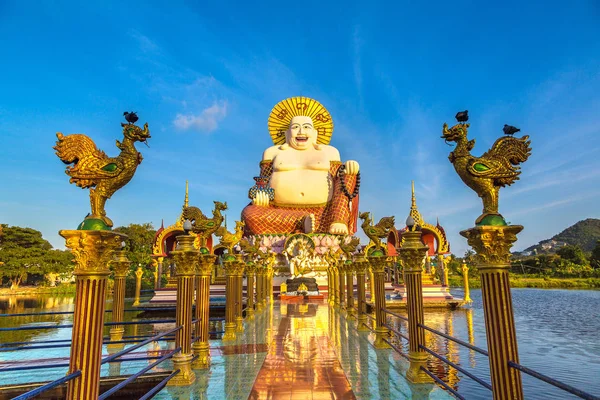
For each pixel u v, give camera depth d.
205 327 9.27
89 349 4.60
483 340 14.04
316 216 35.28
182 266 8.16
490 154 5.47
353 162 34.78
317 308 21.23
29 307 32.19
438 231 27.09
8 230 54.94
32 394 3.48
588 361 11.17
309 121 37.62
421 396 6.96
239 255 13.27
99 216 5.03
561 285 53.75
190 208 9.75
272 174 36.78
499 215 5.18
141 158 5.56
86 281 4.70
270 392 7.26
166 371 8.91
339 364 9.18
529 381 9.38
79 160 5.10
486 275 5.00
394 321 19.42
